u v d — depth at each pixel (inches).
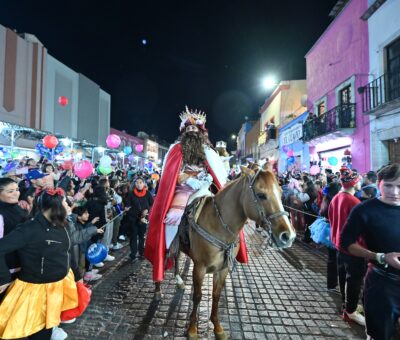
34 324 96.0
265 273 231.0
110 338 138.7
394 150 412.8
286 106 910.4
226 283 208.7
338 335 144.1
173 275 224.1
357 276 150.4
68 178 221.9
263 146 1140.5
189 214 137.4
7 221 122.3
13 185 126.5
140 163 1163.3
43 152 511.5
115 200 294.8
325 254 285.7
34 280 98.4
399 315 91.0
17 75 659.4
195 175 145.4
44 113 749.9
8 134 565.9
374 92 432.8
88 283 205.8
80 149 805.9
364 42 467.2
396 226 90.2
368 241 95.4
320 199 314.5
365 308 96.0
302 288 201.0
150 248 146.9
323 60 627.8
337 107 516.1
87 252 179.9
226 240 127.6
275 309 170.2
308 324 154.1
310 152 677.3
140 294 188.7
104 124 1119.6
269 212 107.6
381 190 95.0
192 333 133.7
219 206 128.6
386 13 412.2
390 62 416.8
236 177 135.1
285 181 480.1
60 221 102.9
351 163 500.1
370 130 449.4
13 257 103.7
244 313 165.3
